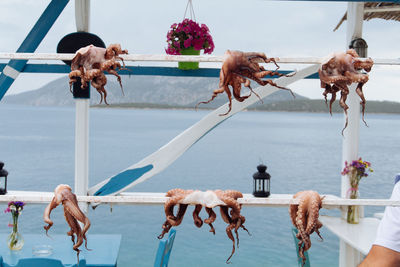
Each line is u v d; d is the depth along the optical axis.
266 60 1.66
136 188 15.48
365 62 1.69
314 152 28.36
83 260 2.64
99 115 96.38
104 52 1.75
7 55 1.65
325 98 1.78
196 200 1.71
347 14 4.29
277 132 47.94
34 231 10.03
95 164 21.23
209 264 8.23
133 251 8.97
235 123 70.25
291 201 1.71
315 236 10.08
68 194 1.70
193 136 4.14
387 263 1.85
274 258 8.57
